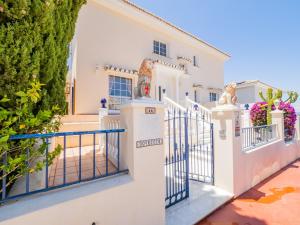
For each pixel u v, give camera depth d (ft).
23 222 5.36
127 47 33.99
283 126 26.08
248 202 14.79
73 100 33.37
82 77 28.27
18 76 6.37
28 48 6.63
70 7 9.84
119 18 33.09
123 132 9.18
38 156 6.63
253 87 67.87
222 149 16.14
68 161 12.84
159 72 38.88
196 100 49.14
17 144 6.33
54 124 7.72
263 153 20.29
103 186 7.49
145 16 35.65
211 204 13.51
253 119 31.07
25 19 6.64
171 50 42.73
